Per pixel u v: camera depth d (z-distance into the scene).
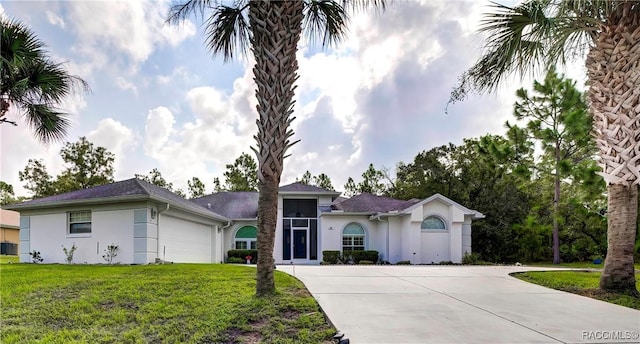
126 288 8.13
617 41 7.84
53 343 5.27
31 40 10.23
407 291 8.41
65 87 11.12
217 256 21.98
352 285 9.05
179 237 17.41
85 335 5.57
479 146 20.89
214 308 6.56
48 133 11.71
